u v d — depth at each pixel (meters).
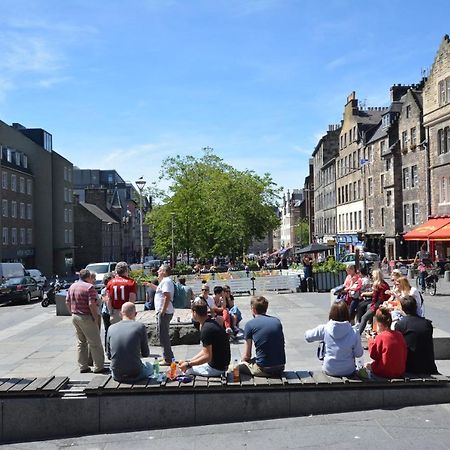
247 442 7.36
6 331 17.97
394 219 49.34
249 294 29.12
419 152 45.50
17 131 66.31
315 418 8.14
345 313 8.78
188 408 8.23
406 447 6.88
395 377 8.58
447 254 40.22
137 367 8.54
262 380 8.48
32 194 69.44
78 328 10.44
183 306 15.85
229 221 58.69
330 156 79.56
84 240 89.94
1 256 58.94
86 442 7.73
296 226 117.62
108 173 126.19
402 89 55.16
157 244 57.84
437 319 17.11
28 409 8.16
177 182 61.22
